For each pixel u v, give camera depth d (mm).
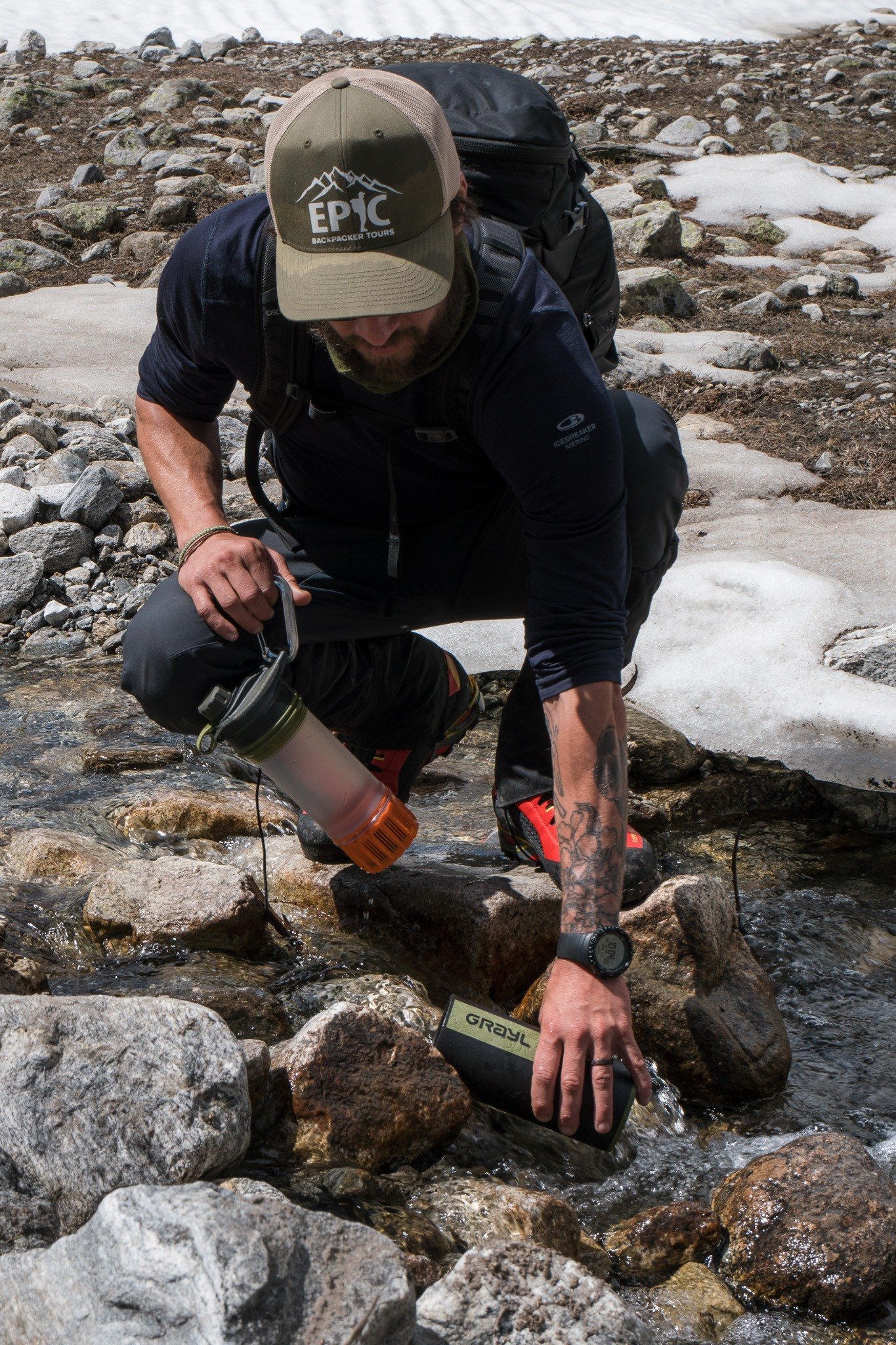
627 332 7586
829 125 11992
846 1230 2002
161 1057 1939
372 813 2354
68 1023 1934
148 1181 1819
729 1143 2385
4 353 6773
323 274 1972
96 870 2955
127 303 7703
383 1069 2174
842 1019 2777
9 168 10328
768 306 8195
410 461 2434
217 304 2250
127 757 3689
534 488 2154
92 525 5105
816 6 16953
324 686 2695
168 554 5102
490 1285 1656
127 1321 1438
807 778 3764
